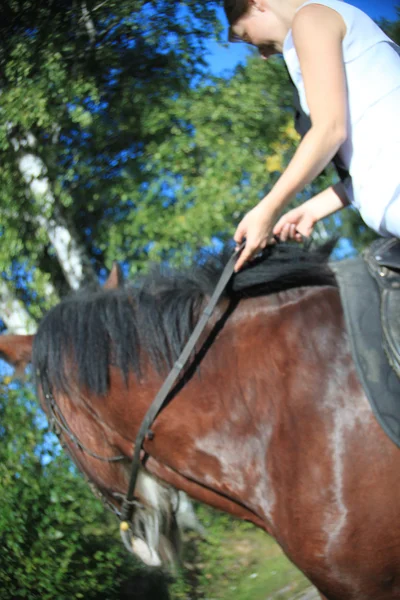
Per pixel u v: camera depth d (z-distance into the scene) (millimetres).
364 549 1886
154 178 5938
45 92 5930
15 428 4344
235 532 5156
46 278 6086
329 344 1979
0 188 6047
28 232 6258
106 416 2199
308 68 1907
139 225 5699
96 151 6242
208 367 2068
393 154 1869
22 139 6164
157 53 6289
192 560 4727
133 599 4355
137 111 6164
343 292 2012
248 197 5859
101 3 6168
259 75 6258
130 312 2162
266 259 2123
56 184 6031
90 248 6516
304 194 5656
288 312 2062
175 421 2080
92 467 2320
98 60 6184
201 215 5590
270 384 1998
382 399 1874
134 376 2137
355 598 1939
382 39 1963
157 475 2211
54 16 6180
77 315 2219
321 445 1908
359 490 1876
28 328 5883
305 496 1911
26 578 4137
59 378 2230
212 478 2061
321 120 1879
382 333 1925
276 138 6234
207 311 2070
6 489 4203
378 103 1902
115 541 4441
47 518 4203
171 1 6234
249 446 2006
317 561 1925
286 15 2021
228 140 6047
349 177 2059
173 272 2236
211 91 6191
